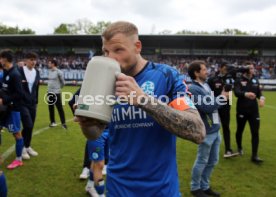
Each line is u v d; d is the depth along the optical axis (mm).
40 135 8914
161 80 2014
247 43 38406
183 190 5082
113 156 2150
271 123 11969
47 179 5414
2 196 3549
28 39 39062
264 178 5750
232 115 13945
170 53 40156
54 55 40812
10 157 6613
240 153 7262
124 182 2068
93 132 1823
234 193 5043
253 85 6742
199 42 38656
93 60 1633
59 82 9797
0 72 7730
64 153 7062
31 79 6641
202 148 4680
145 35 35719
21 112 6434
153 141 2016
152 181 2031
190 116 1802
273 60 38906
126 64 1896
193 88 4609
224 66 6848
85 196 4754
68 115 12844
